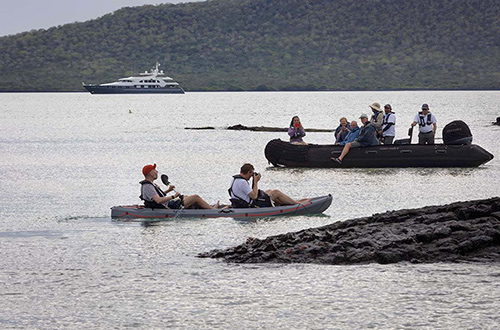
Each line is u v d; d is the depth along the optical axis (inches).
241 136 2938.0
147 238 887.1
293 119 1779.0
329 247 768.9
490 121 3993.6
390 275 684.7
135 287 660.1
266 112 6245.1
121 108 7637.8
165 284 668.1
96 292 644.7
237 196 1047.6
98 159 1941.4
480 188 1302.9
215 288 652.7
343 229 836.0
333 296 620.7
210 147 2348.7
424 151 1648.6
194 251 812.6
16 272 718.5
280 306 595.8
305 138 2827.3
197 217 1026.7
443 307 581.9
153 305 604.1
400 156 1644.9
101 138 2837.1
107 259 774.5
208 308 593.9
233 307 595.8
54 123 4266.7
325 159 1664.6
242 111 6550.2
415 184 1369.3
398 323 545.3
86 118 5049.2
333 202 1160.8
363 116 1674.5
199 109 7209.6
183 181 1459.2
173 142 2593.5
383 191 1279.5
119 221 1016.2
